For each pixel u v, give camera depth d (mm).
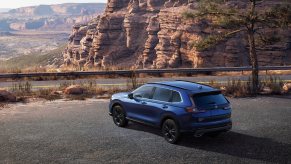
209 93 11367
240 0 67625
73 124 13781
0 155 10469
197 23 76125
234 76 28797
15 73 26172
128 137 12164
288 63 63844
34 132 12711
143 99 12445
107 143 11516
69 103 17906
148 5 103500
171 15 84438
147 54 93750
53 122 14086
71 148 11031
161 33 87188
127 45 103188
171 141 11531
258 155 10555
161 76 29109
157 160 10102
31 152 10703
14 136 12242
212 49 71375
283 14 19531
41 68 31250
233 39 69062
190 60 77375
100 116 15078
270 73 31656
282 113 15633
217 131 11305
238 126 13586
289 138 12133
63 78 27078
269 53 65438
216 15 20938
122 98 13281
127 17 103312
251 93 20156
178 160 10117
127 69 29844
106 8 117812
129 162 9938
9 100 18344
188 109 10930
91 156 10383
